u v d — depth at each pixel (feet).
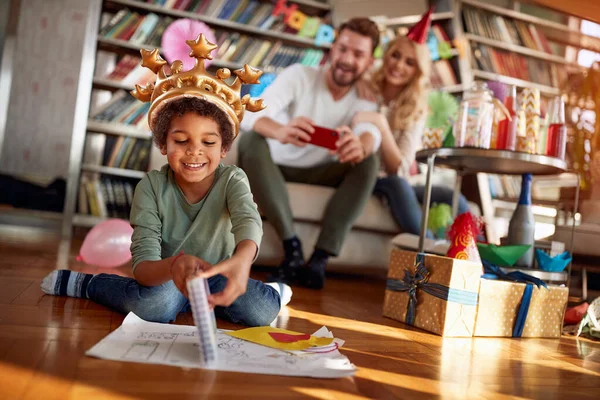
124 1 11.28
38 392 2.07
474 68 11.91
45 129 15.06
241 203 3.50
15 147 14.92
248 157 7.43
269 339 3.23
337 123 9.26
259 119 7.78
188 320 3.87
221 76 3.47
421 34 9.96
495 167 6.10
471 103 5.66
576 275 9.14
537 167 5.65
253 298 3.87
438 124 6.51
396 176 8.64
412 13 12.30
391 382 2.79
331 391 2.49
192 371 2.53
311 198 8.05
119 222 6.98
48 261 6.54
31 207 12.10
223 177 3.71
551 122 5.95
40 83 15.05
